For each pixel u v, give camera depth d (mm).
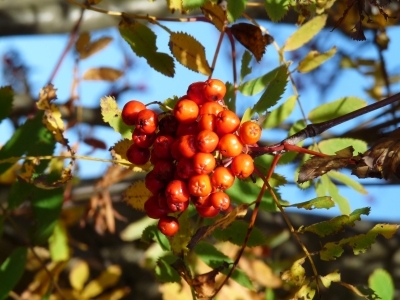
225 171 358
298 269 392
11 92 497
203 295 399
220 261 432
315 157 371
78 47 525
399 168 361
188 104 365
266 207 426
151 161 384
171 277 429
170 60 450
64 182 419
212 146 353
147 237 437
